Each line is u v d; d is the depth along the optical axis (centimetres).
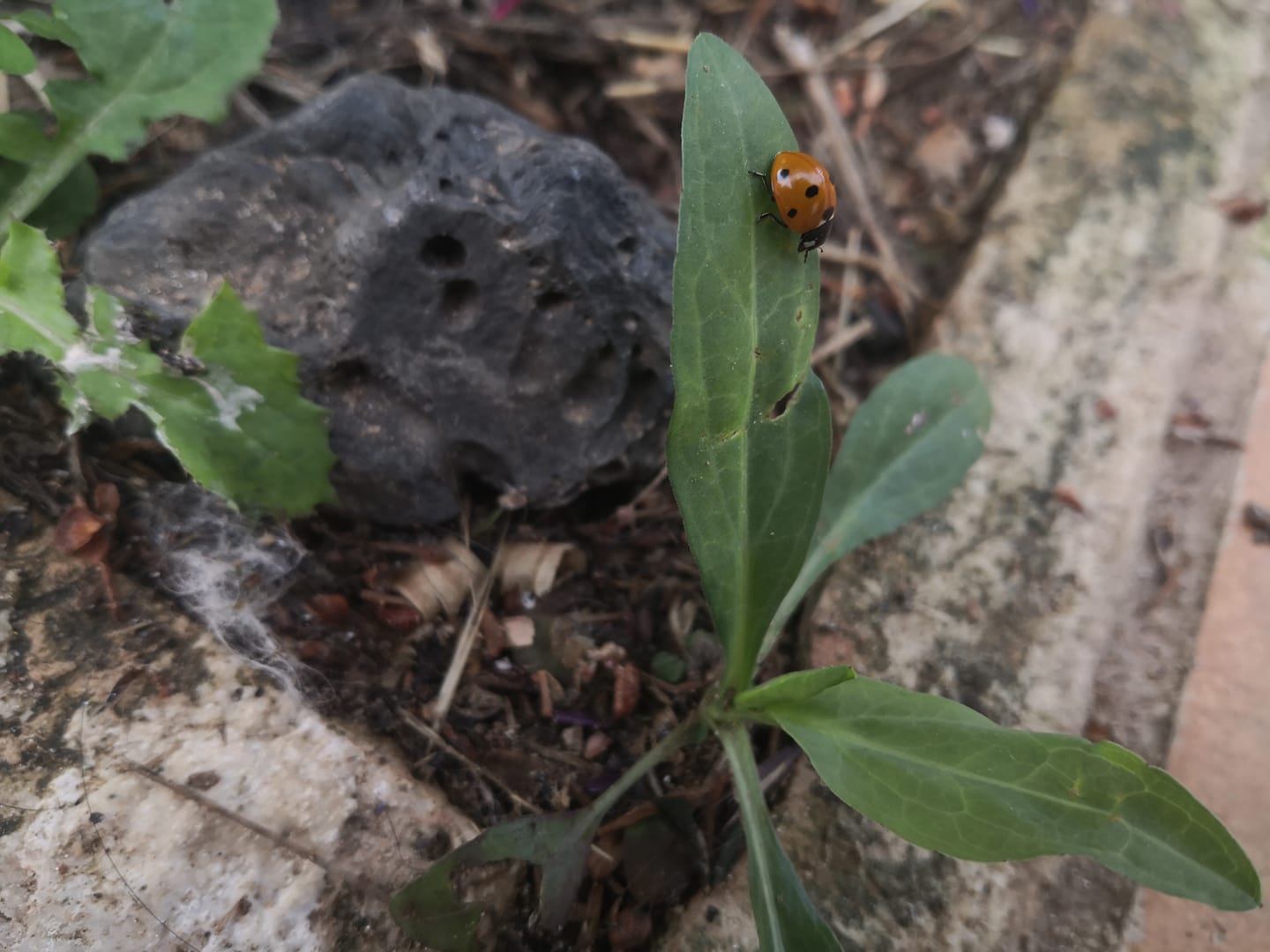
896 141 16
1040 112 15
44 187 10
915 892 9
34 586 9
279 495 9
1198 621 11
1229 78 15
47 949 7
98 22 10
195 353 8
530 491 11
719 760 10
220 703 9
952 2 17
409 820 9
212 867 8
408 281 9
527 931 9
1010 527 11
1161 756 10
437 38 14
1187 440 12
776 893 8
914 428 11
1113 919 9
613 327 10
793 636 11
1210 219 14
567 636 11
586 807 9
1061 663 10
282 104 13
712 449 8
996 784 8
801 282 8
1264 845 10
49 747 8
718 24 16
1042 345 12
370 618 10
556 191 9
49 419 10
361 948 8
